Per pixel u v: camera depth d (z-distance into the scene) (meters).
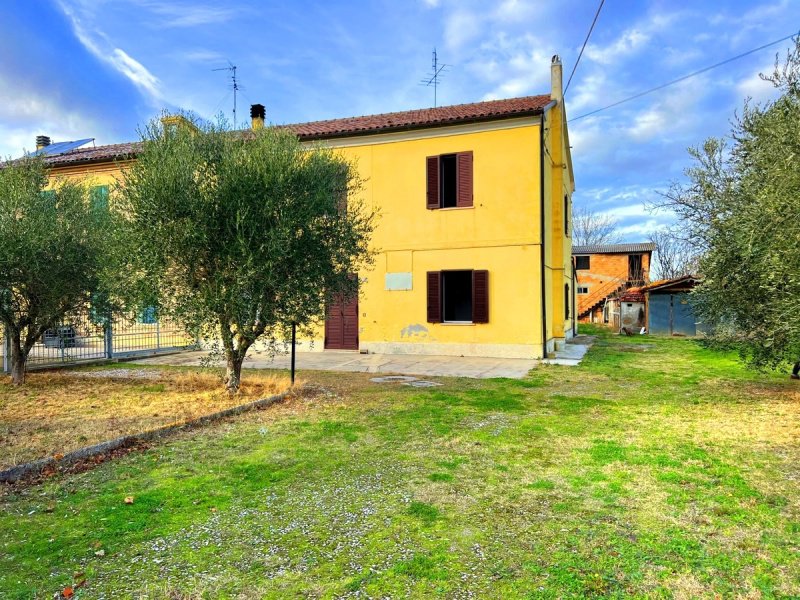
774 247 5.19
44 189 9.22
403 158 14.72
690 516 3.61
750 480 4.29
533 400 7.79
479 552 3.12
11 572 2.87
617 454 4.99
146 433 5.62
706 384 9.13
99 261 7.63
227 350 7.86
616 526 3.47
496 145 13.93
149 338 15.05
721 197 7.13
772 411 6.78
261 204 6.96
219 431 6.00
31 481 4.29
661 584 2.76
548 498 3.96
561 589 2.71
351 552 3.13
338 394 8.33
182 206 6.68
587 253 34.56
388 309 14.84
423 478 4.41
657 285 22.91
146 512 3.70
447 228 14.34
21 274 8.20
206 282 7.20
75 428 5.94
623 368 11.47
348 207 9.35
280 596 2.66
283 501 3.92
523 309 13.68
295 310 7.43
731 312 7.38
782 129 5.36
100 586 2.75
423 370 11.34
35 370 11.20
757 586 2.73
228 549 3.17
